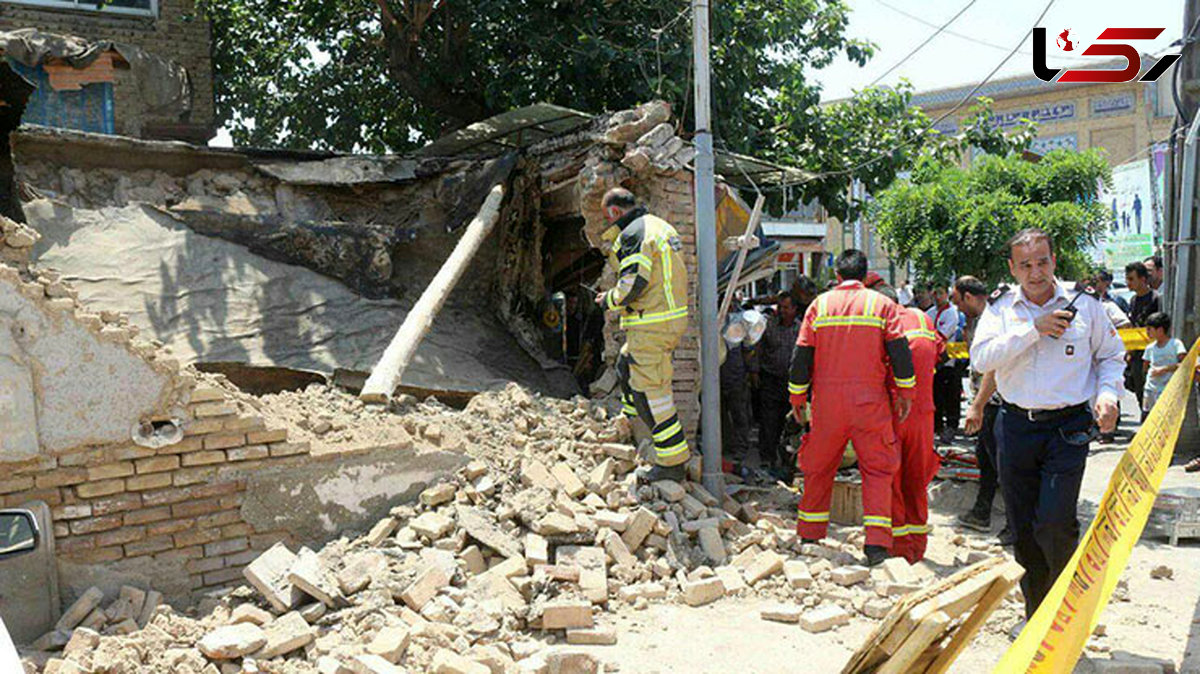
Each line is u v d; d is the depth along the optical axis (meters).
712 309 7.36
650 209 7.91
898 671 2.27
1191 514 6.58
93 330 5.00
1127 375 11.09
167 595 5.16
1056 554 4.54
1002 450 4.77
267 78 16.28
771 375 9.10
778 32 12.65
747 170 10.57
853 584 5.65
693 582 5.57
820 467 6.26
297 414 5.99
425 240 9.12
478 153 10.09
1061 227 17.58
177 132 12.27
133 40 14.80
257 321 7.68
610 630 4.92
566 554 5.62
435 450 6.07
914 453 6.34
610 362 8.22
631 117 7.98
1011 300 4.73
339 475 5.69
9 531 4.74
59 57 10.30
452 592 5.09
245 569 5.05
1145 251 22.50
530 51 12.67
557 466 6.41
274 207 8.94
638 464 6.84
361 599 4.96
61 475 4.92
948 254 17.50
